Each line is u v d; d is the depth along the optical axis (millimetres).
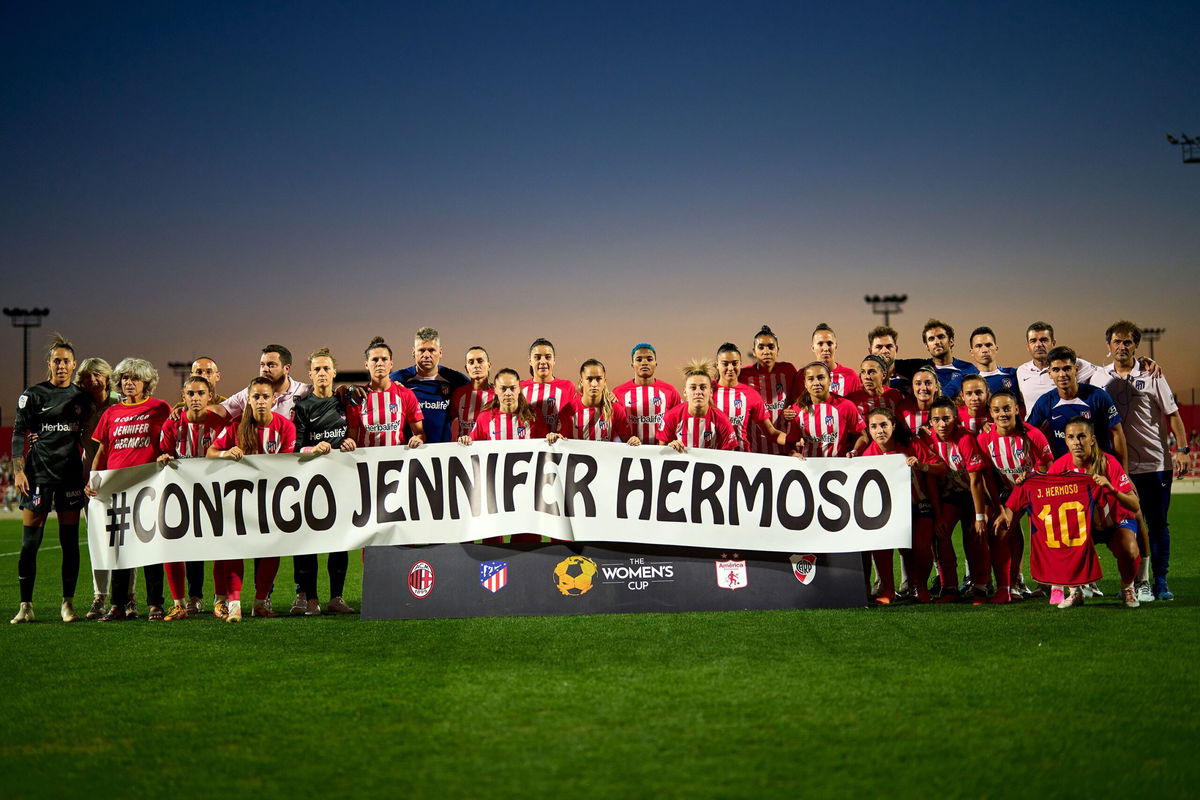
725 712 3637
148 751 3316
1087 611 5906
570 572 6301
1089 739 3262
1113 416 6492
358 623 5973
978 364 7562
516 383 6531
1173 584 7191
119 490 6402
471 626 5758
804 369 6918
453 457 6398
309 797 2848
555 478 6367
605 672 4348
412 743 3340
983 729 3385
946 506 6582
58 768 3156
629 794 2811
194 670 4582
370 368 6684
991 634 5152
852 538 6391
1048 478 6180
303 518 6352
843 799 2756
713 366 7227
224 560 6301
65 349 6422
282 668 4598
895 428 6641
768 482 6434
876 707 3676
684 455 6434
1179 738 3268
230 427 6707
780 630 5395
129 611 6508
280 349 6902
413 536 6328
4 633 5754
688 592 6301
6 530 19266
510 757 3164
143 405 6477
